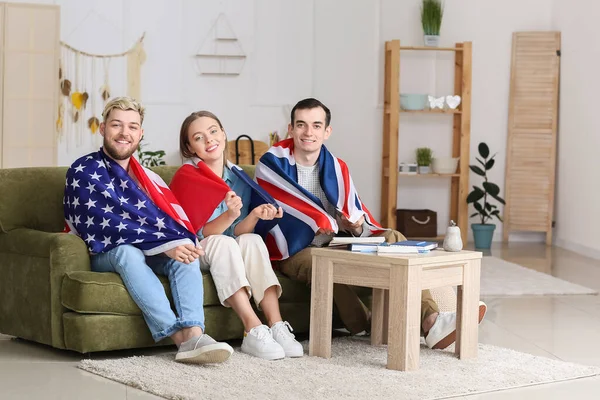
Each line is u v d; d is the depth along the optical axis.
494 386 3.09
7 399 2.88
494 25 7.86
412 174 7.53
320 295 3.46
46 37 6.86
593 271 6.24
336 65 7.71
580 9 7.38
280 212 3.66
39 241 3.50
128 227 3.45
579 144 7.40
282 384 3.02
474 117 7.91
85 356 3.50
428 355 3.52
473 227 7.51
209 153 3.72
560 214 7.77
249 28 7.62
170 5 7.45
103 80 7.32
